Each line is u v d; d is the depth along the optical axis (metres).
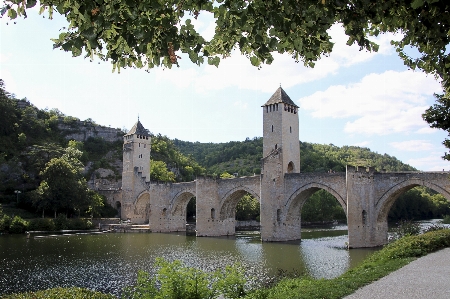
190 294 17.16
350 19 8.23
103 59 8.33
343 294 16.70
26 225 76.00
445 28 8.45
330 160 150.75
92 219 92.19
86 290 20.72
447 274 20.00
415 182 50.84
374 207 54.44
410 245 28.38
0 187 96.50
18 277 34.41
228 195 73.62
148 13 7.48
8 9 7.14
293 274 32.94
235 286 20.72
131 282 32.53
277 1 7.99
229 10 7.74
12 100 142.88
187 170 157.88
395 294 16.20
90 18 6.82
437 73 11.37
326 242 60.06
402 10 8.41
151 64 8.58
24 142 121.81
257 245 57.12
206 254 48.34
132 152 99.94
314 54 8.98
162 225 85.12
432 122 26.20
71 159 108.62
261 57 8.84
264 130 65.94
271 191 62.75
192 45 7.78
